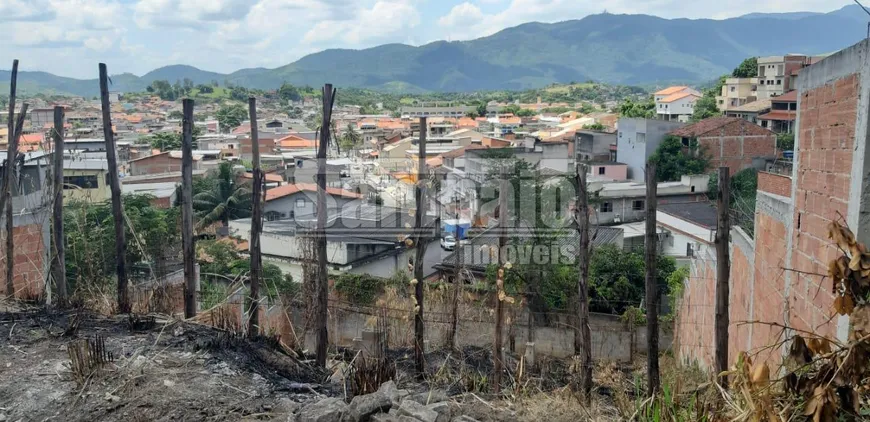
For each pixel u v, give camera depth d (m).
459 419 5.35
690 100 76.56
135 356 7.01
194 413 5.74
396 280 17.14
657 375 7.89
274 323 13.66
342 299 17.83
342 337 16.67
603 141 50.22
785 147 41.06
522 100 191.75
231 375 6.80
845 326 5.89
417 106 145.12
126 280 9.86
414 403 5.23
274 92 179.00
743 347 10.53
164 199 27.50
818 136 6.92
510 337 14.02
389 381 5.80
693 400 5.04
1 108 94.25
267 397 6.29
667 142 41.22
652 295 7.91
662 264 20.34
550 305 16.55
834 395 3.84
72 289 13.23
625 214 30.33
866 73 5.74
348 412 5.23
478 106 129.62
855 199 5.89
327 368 8.94
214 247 20.81
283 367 7.66
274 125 94.31
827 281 6.47
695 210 27.83
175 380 6.46
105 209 18.77
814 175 7.02
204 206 27.64
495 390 7.53
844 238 4.27
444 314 13.63
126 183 33.84
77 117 101.56
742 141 40.81
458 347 11.03
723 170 7.69
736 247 11.56
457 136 63.56
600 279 18.77
